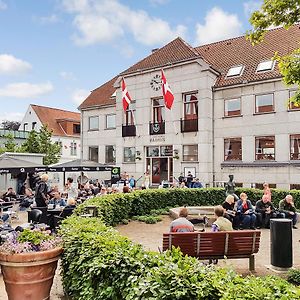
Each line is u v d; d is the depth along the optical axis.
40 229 6.27
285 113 20.53
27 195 17.59
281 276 6.57
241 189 17.28
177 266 3.31
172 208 15.21
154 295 3.07
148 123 25.64
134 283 3.40
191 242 6.55
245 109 22.06
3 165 16.31
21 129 43.88
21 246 4.85
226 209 12.00
